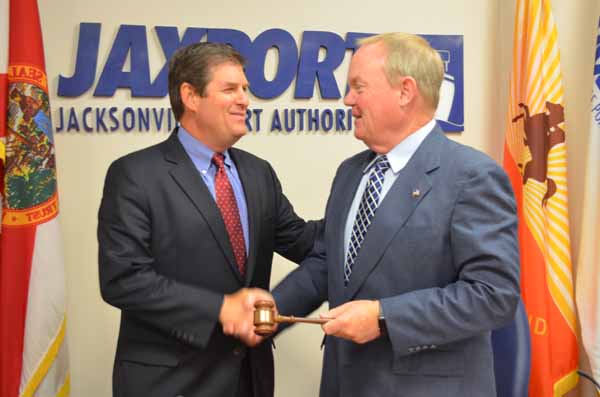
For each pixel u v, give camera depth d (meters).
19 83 2.15
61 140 2.48
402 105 1.54
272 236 1.98
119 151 2.52
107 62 2.49
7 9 2.15
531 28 2.47
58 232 2.19
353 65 1.60
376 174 1.59
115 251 1.68
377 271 1.49
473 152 1.51
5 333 2.12
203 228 1.76
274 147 2.63
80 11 2.49
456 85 2.73
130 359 1.75
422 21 2.73
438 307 1.38
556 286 2.42
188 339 1.64
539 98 2.45
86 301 2.51
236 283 1.81
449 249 1.45
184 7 2.55
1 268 2.13
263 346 1.89
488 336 1.54
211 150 1.88
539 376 2.40
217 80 1.79
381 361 1.48
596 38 2.42
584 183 2.50
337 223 1.66
